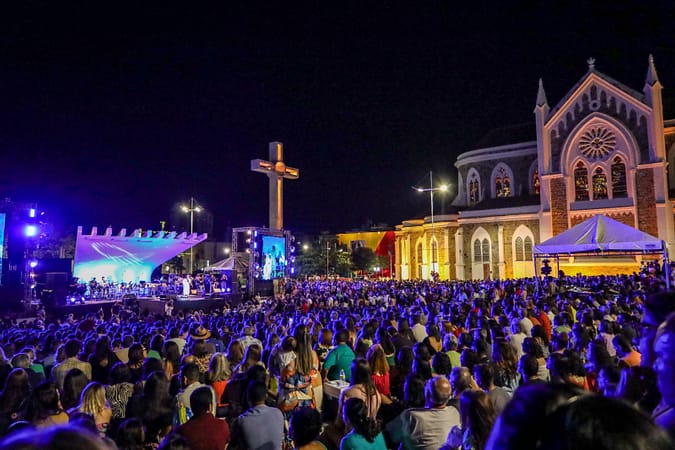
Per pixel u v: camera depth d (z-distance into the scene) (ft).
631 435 4.95
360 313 61.16
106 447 5.20
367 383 21.49
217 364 24.97
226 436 17.92
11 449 4.84
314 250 306.76
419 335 40.40
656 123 152.56
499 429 5.89
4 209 108.99
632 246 75.87
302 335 26.99
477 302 59.62
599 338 31.12
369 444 16.14
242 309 88.28
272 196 149.18
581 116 166.09
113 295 140.56
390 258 280.10
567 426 5.16
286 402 25.09
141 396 20.33
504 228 183.52
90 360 31.14
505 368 24.86
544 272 104.73
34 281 114.73
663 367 7.85
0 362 27.09
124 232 146.82
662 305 11.20
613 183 160.35
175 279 150.41
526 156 201.26
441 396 17.51
